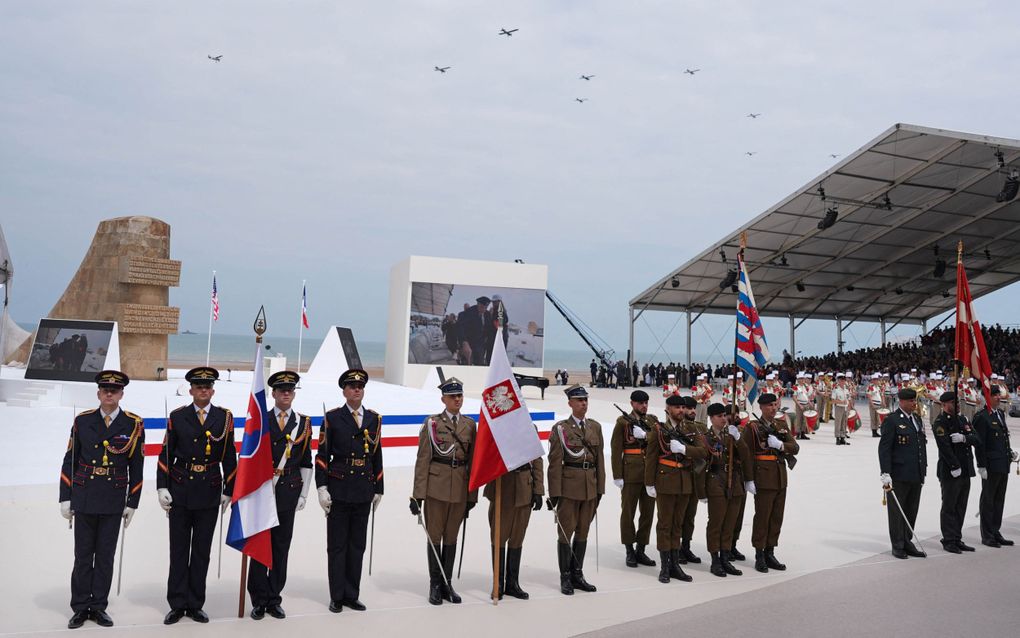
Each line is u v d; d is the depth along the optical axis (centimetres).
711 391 2708
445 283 3766
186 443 659
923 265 4453
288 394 707
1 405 2023
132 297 2902
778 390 2564
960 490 999
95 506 636
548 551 947
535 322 3888
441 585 732
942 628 672
